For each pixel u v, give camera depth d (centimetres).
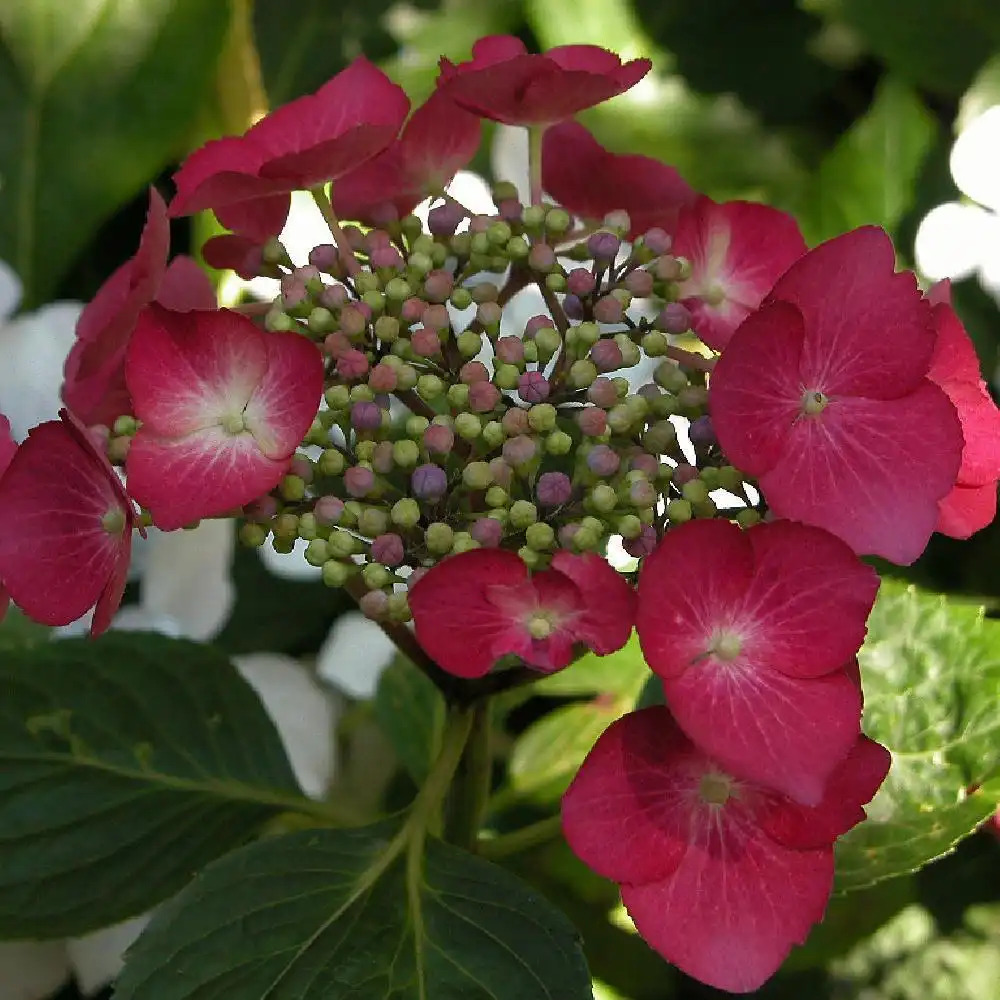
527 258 57
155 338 53
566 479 53
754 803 52
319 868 56
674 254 58
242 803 61
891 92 81
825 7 84
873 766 52
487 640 51
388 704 68
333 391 55
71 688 61
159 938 54
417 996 54
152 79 73
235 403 53
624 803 52
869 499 52
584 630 51
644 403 54
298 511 55
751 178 85
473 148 59
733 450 52
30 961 63
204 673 62
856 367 52
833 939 69
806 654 51
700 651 51
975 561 74
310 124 59
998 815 69
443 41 86
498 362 55
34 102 73
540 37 85
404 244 59
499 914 55
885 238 52
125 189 74
